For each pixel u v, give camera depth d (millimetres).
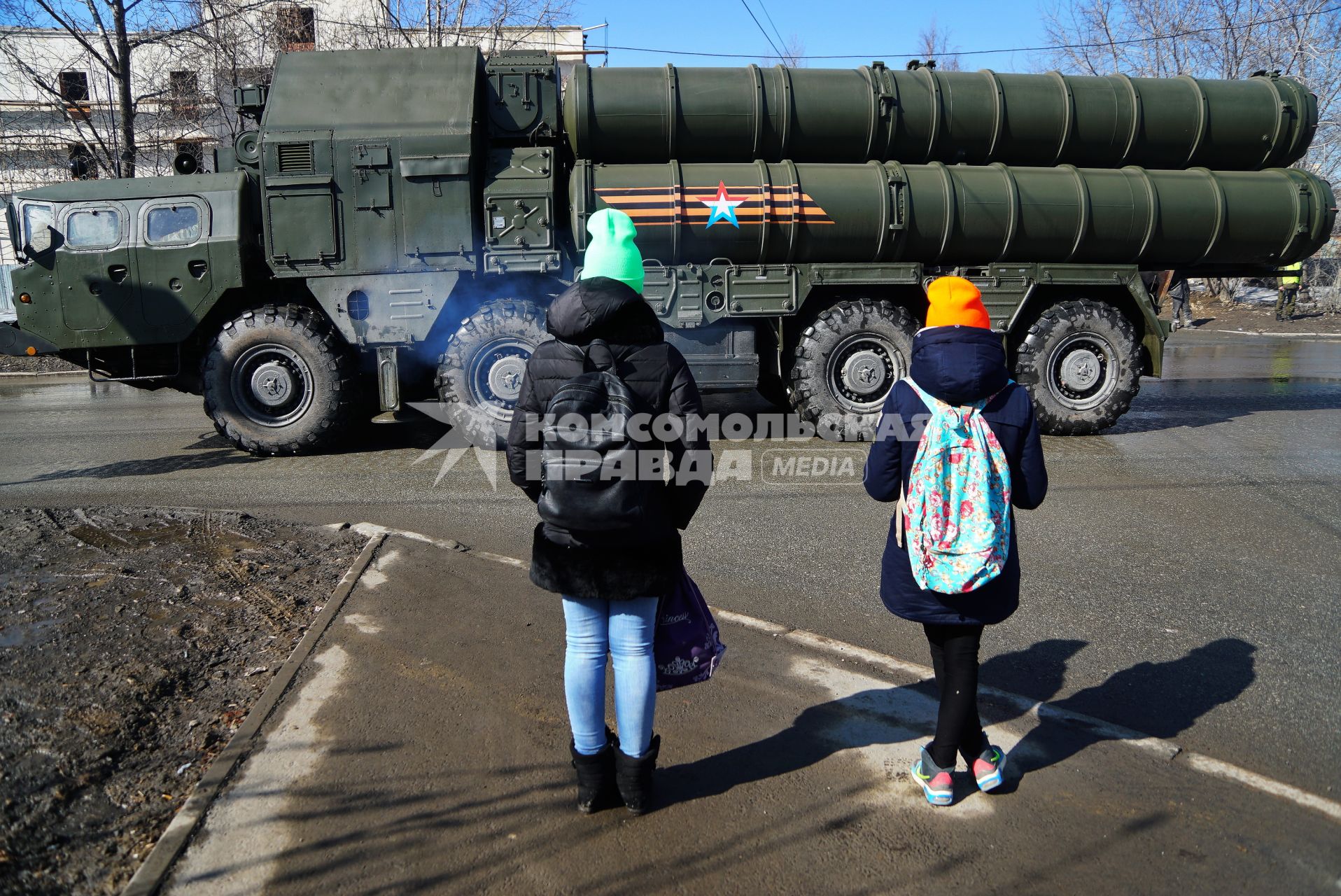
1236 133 9133
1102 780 3039
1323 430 9227
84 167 8680
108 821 2725
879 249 8602
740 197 8250
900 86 8711
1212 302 26859
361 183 7906
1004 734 3350
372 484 7199
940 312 2859
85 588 4371
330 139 7859
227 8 17672
